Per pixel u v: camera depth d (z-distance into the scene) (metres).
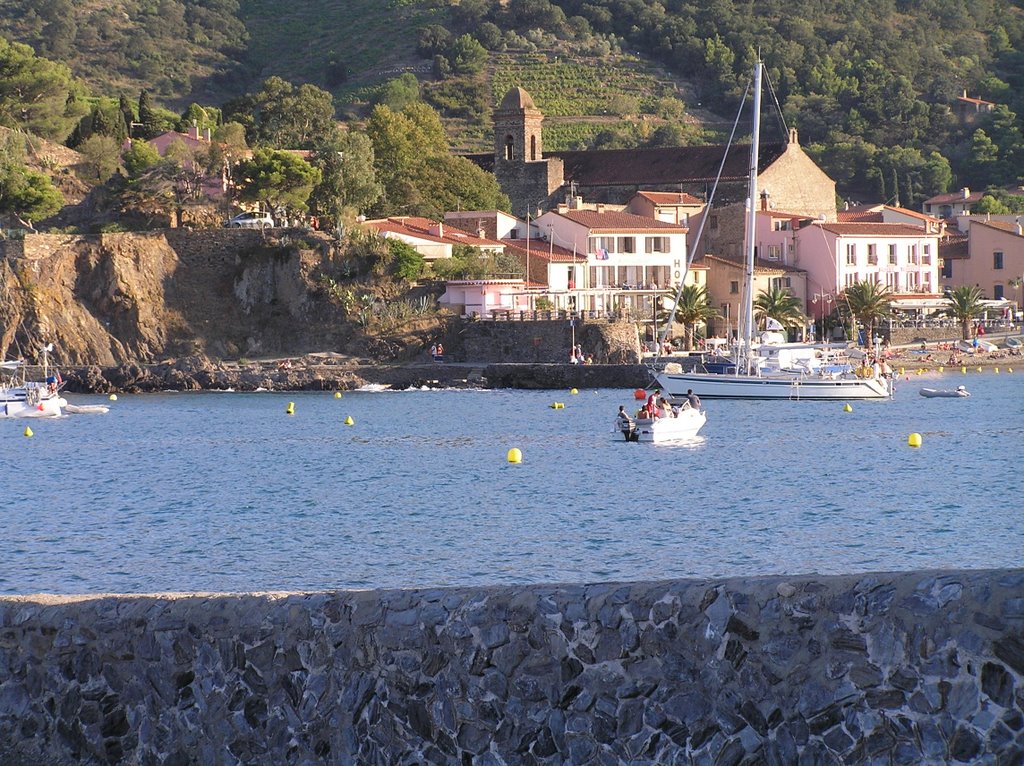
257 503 109.44
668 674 28.17
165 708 33.03
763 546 84.94
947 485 112.81
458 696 30.03
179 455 149.00
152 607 33.44
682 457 137.75
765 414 188.88
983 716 25.23
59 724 33.97
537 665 29.36
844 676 26.56
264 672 32.09
